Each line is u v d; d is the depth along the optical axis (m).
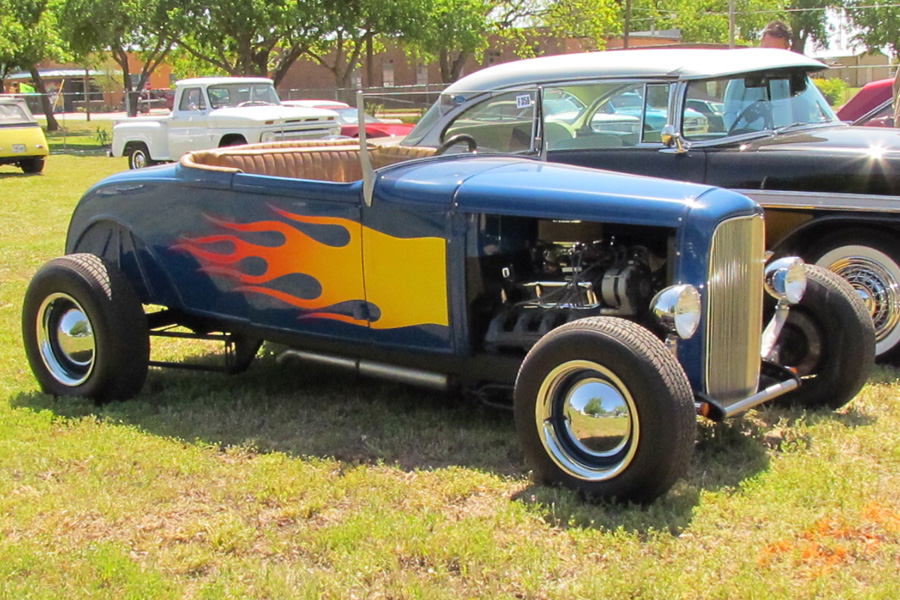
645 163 5.96
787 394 4.66
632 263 4.08
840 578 3.02
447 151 6.57
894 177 5.26
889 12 44.81
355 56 30.14
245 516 3.57
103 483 3.84
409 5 28.25
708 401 3.74
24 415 4.70
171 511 3.62
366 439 4.35
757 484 3.72
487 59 42.62
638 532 3.35
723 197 3.90
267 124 16.55
